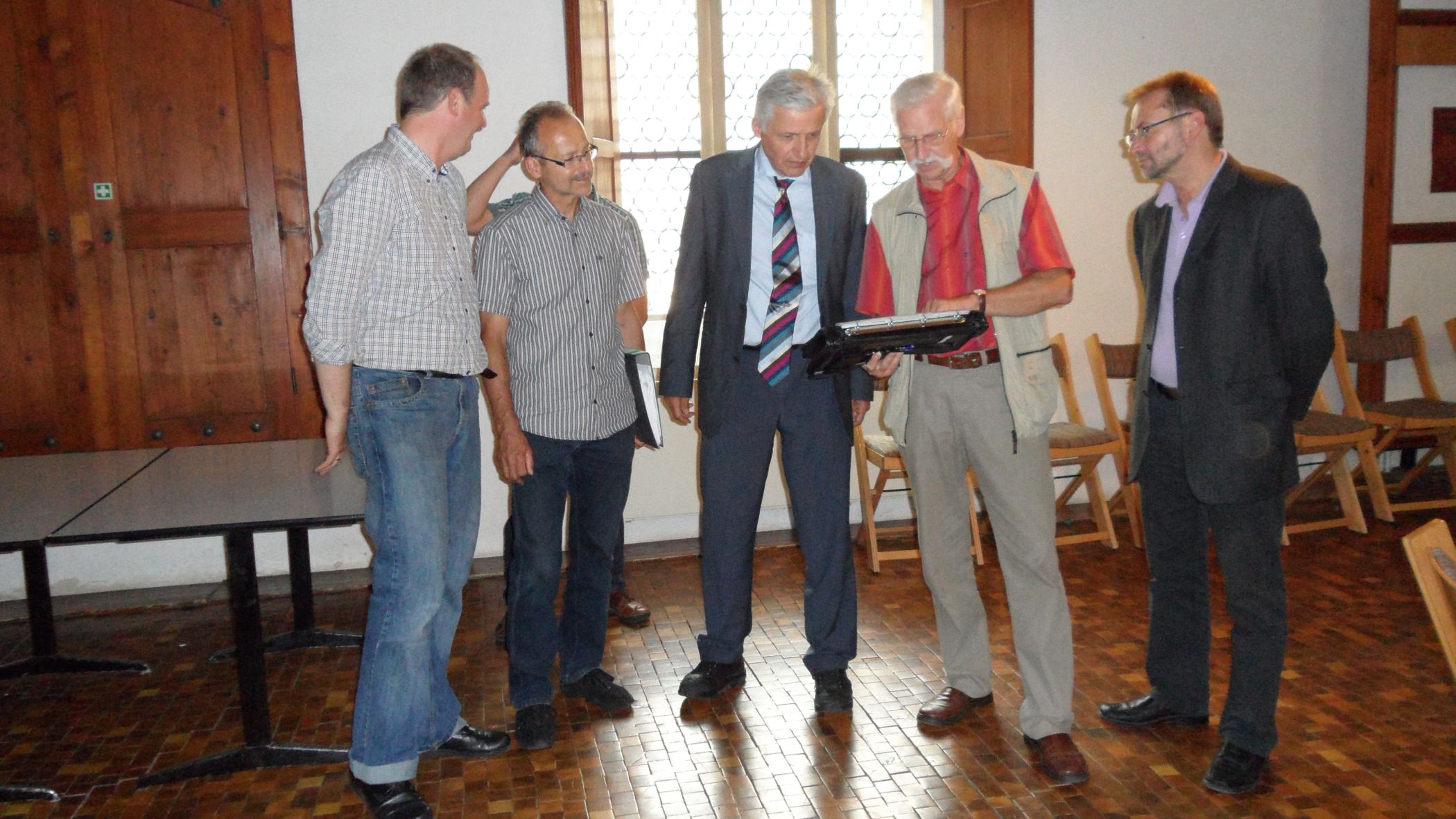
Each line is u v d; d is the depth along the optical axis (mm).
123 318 4164
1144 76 4895
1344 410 4953
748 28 4730
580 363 2760
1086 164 4906
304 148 4262
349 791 2623
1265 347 2410
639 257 3059
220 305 4246
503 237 2672
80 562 4254
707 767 2672
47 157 4027
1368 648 3295
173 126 4121
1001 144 4742
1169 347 2588
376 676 2424
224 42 4137
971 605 2854
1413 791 2449
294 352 4332
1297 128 5070
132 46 4047
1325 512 4812
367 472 2408
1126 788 2502
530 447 2734
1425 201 5219
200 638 3754
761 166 2832
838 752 2729
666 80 4707
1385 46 4949
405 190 2252
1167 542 2729
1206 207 2441
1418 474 4969
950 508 2760
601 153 4379
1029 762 2639
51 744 2918
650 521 4746
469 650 3533
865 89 4863
